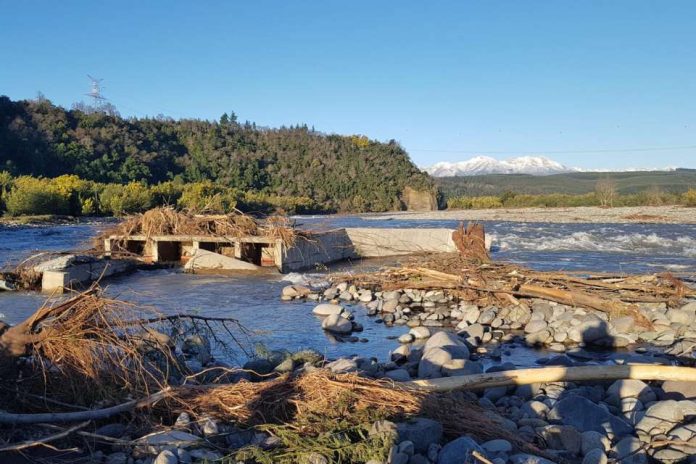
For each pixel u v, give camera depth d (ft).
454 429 17.07
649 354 30.09
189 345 26.45
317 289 48.26
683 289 40.40
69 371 17.74
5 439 15.39
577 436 17.07
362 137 416.26
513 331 35.88
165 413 17.72
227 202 212.23
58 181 177.17
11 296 44.39
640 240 95.25
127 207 178.50
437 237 73.26
